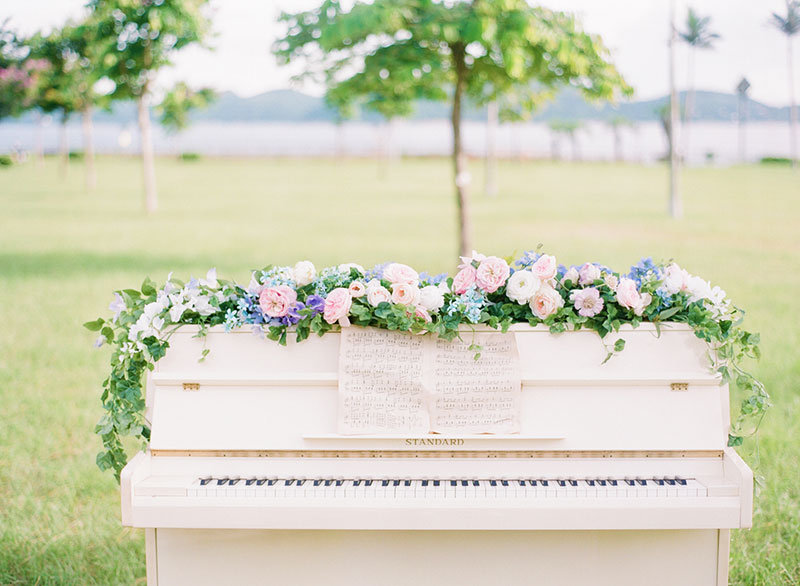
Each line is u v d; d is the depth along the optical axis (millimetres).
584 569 3529
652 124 78625
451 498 3258
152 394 3521
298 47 12055
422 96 14320
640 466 3426
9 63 27516
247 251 17078
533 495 3277
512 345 3508
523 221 22828
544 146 84000
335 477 3430
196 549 3527
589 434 3434
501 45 11023
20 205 27703
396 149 77500
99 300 11969
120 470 3672
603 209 26578
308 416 3467
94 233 20141
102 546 4730
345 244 18188
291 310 3498
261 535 3523
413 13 11836
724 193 32562
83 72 27188
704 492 3273
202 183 40156
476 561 3537
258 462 3441
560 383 3484
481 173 50375
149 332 3496
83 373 8391
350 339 3502
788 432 6402
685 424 3455
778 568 4367
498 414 3420
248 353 3529
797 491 5352
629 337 3529
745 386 3525
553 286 3658
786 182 38062
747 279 13516
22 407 7305
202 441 3447
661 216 24156
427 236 19641
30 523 5004
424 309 3502
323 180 43594
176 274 14047
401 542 3531
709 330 3488
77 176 44719
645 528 3252
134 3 21578
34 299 12008
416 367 3463
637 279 3648
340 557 3539
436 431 3406
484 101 14594
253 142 83375
